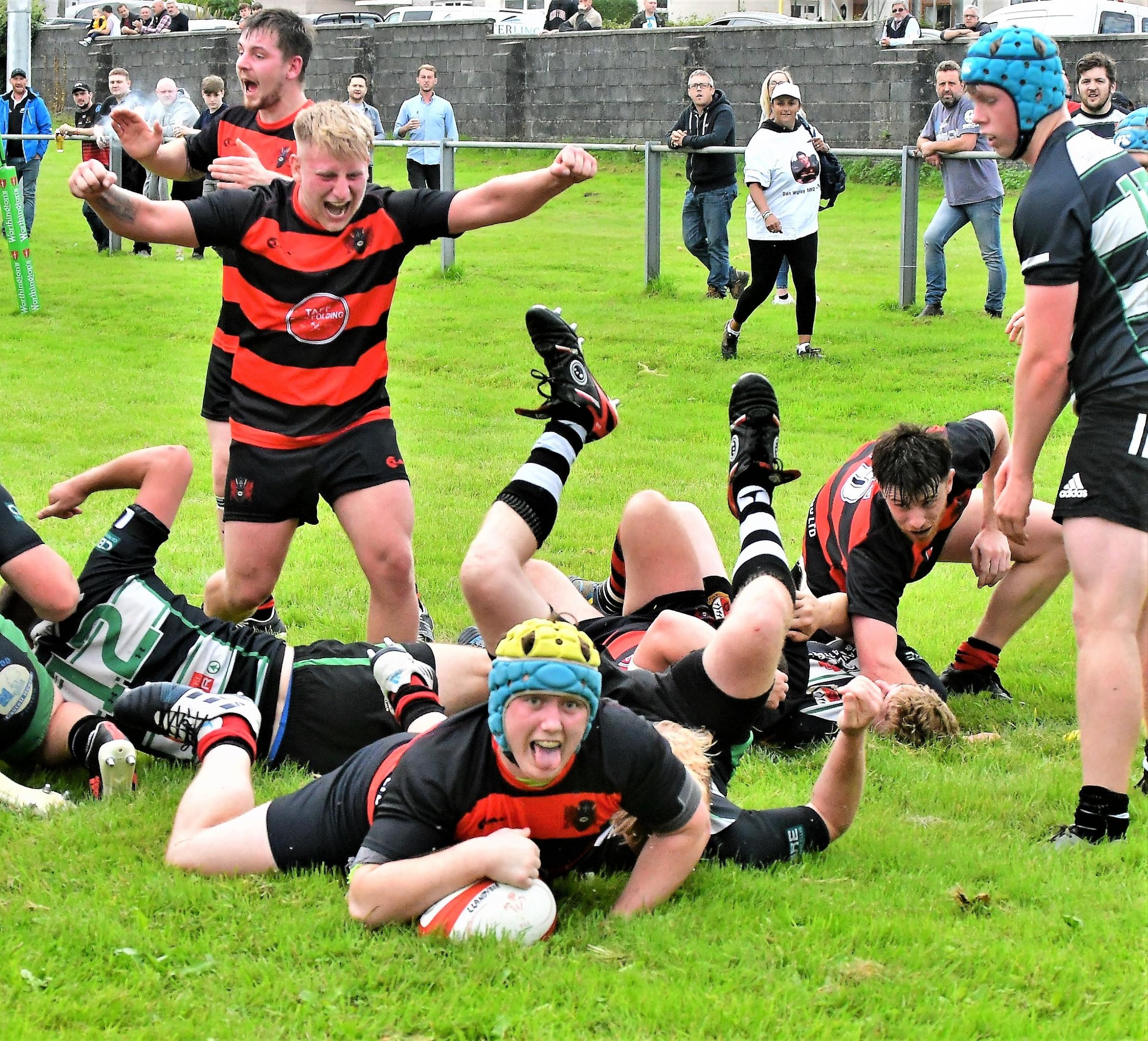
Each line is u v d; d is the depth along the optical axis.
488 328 52.41
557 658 13.16
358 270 19.95
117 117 22.91
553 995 13.01
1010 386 43.69
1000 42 17.86
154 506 19.16
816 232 46.62
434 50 124.31
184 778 17.86
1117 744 17.14
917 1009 12.97
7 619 18.86
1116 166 17.52
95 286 61.81
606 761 13.88
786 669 20.59
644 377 45.75
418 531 31.12
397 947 13.69
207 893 14.62
